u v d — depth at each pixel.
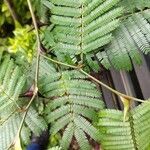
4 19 0.56
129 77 0.32
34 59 0.31
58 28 0.27
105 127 0.26
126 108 0.25
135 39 0.26
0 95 0.28
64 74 0.27
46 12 0.35
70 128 0.26
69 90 0.27
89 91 0.26
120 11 0.26
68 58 0.28
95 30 0.26
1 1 0.55
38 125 0.27
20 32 0.45
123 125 0.26
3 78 0.28
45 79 0.28
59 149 0.26
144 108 0.25
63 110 0.27
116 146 0.26
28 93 0.29
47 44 0.31
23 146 0.27
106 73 0.32
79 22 0.27
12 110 0.28
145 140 0.25
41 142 0.43
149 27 0.26
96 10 0.26
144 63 0.31
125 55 0.26
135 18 0.27
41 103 0.28
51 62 0.29
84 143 0.26
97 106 0.26
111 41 0.27
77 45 0.27
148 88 0.31
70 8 0.26
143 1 0.27
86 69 0.28
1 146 0.27
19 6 0.53
